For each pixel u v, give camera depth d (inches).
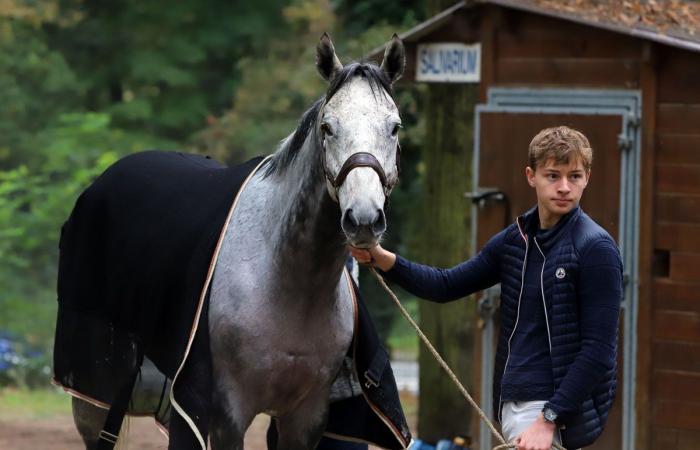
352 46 698.8
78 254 326.0
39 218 900.0
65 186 919.0
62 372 330.0
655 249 407.8
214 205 292.7
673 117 402.9
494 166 432.5
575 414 251.3
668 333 404.8
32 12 1181.7
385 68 268.5
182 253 288.7
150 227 302.2
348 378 303.3
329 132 253.9
